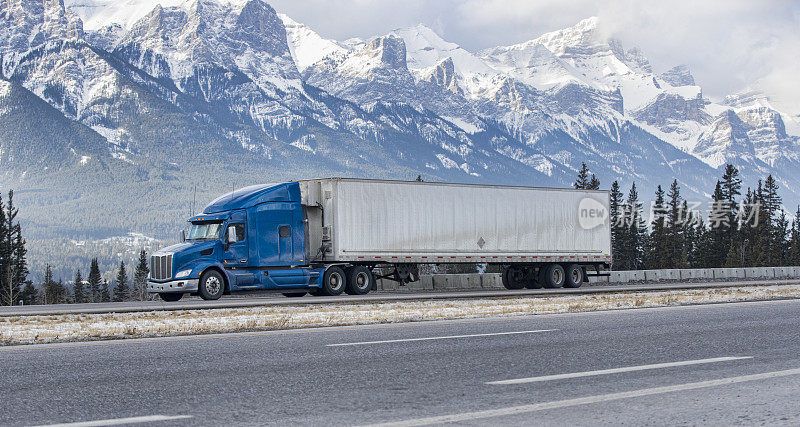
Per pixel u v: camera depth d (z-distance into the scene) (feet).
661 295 81.15
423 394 26.43
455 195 113.09
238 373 30.78
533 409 23.90
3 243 265.54
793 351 36.04
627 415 23.09
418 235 109.40
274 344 39.70
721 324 48.16
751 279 171.42
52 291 389.19
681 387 27.17
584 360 33.68
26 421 22.63
